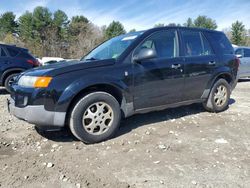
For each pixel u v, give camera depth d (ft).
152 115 18.79
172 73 16.15
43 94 12.71
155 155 12.57
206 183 10.28
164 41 16.35
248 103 23.91
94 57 16.29
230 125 17.07
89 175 10.78
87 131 13.62
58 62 15.90
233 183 10.28
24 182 10.35
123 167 11.43
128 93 14.56
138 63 14.88
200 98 18.40
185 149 13.25
